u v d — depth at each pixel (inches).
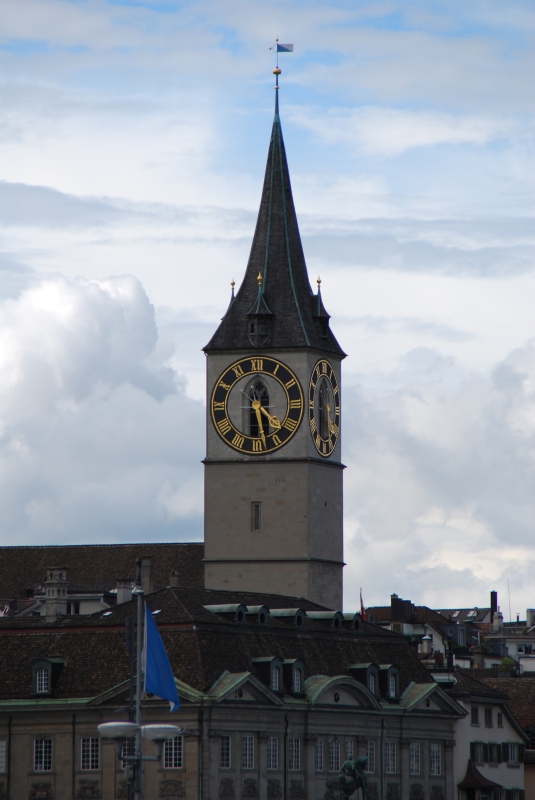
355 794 7426.2
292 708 7130.9
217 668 6884.8
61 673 6993.1
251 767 6958.7
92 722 6875.0
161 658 5526.6
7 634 7190.0
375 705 7549.2
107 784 6825.8
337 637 7647.6
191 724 6747.1
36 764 6939.0
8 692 6998.0
